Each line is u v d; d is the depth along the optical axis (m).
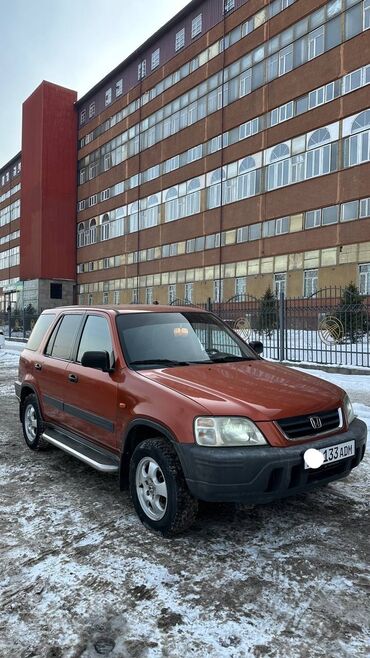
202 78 39.38
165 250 44.12
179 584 2.90
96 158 54.72
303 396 3.54
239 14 35.72
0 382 11.68
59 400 4.93
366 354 12.20
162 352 4.26
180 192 42.19
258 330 14.04
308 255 30.66
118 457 3.96
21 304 59.97
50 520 3.79
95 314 4.82
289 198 31.89
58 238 57.12
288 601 2.73
